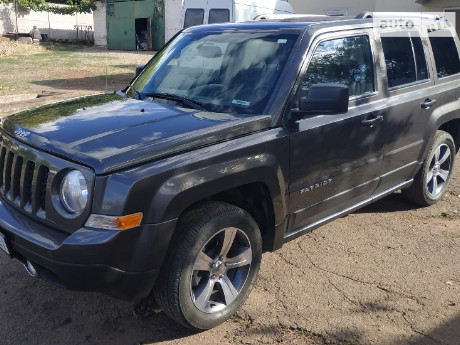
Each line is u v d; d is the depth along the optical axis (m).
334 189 4.18
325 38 4.10
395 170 4.89
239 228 3.42
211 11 13.62
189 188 3.03
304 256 4.50
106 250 2.84
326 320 3.55
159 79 4.43
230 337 3.37
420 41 5.22
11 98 11.96
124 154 2.94
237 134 3.40
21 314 3.57
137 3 29.56
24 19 33.03
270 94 3.73
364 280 4.11
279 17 4.81
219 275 3.42
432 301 3.82
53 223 3.05
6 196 3.47
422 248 4.71
